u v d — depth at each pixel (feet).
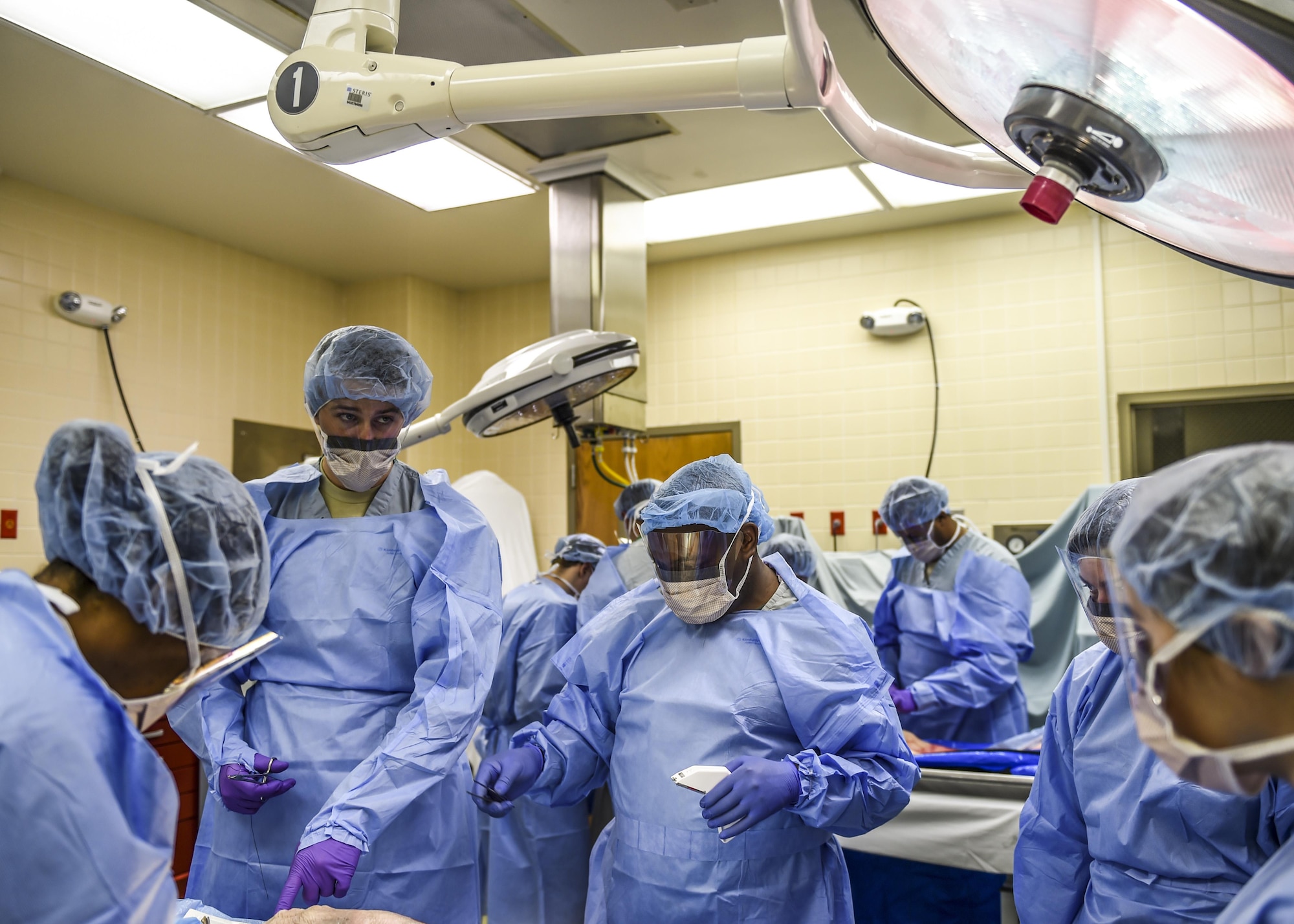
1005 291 15.25
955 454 15.38
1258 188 2.57
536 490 18.40
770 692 5.42
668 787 5.41
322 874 4.83
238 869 5.71
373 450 6.10
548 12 9.25
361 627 5.93
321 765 5.70
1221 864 4.27
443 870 5.89
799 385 16.48
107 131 12.00
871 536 15.80
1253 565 2.45
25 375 13.29
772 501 16.51
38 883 2.59
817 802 4.88
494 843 10.27
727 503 5.41
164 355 15.10
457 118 4.14
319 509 6.44
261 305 16.80
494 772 5.68
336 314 18.42
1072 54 2.51
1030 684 12.35
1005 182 3.92
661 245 16.65
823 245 16.47
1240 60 2.21
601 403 11.33
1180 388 14.23
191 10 9.26
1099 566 4.57
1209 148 2.52
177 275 15.39
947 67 2.89
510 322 18.78
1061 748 4.97
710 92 3.60
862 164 13.05
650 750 5.53
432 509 6.35
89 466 3.06
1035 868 5.05
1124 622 2.94
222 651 3.42
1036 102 2.68
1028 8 2.45
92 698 2.76
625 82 3.74
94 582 3.10
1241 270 3.06
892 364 15.89
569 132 11.99
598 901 6.03
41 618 2.81
